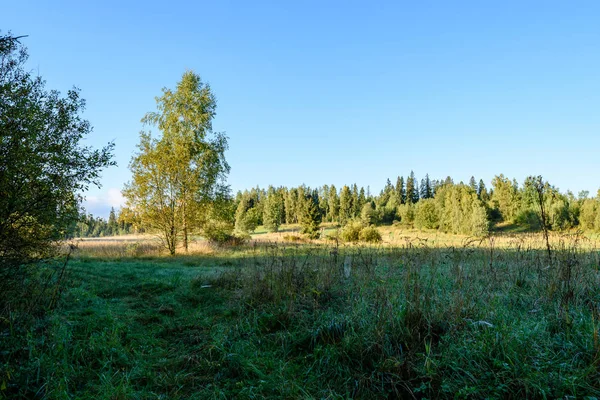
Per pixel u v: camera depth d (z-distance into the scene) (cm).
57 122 603
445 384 318
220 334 481
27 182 523
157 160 1745
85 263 1212
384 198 9888
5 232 491
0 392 321
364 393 341
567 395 285
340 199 8538
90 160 613
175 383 372
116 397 334
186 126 1936
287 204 8975
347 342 405
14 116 512
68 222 634
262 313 542
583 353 338
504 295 527
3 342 391
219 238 2122
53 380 355
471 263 716
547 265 623
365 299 521
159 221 1778
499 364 322
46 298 563
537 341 367
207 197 1927
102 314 555
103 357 412
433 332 413
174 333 509
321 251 1071
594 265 626
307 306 555
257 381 373
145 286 771
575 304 461
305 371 389
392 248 1082
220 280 780
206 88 1992
